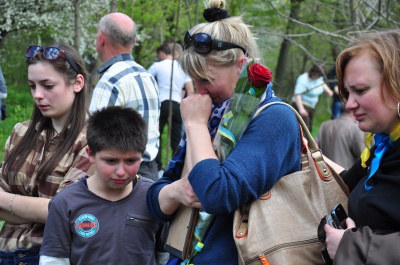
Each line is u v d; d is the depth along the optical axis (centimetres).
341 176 293
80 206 301
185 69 267
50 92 329
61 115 336
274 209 252
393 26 729
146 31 1454
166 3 1248
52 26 1337
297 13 1407
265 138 250
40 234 329
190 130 262
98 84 484
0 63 1677
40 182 329
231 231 262
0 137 1123
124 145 289
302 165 265
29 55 335
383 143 238
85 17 1312
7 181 338
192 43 262
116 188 301
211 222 265
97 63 793
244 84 254
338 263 231
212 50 259
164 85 1071
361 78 233
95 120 296
